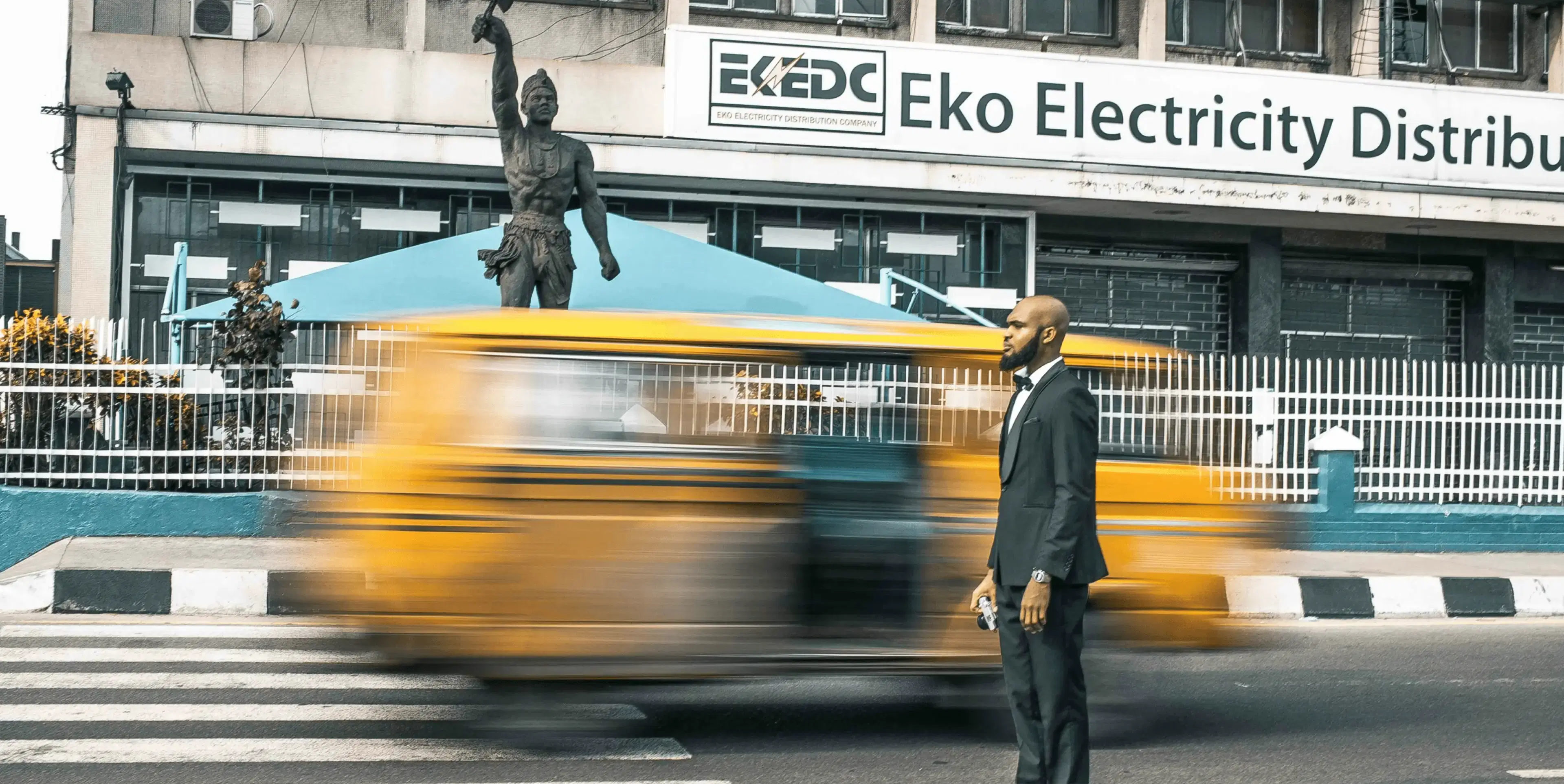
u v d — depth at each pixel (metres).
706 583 5.70
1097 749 6.14
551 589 5.57
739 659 5.69
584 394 5.72
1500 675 8.10
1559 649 9.11
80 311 17.72
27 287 45.12
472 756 5.75
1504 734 6.56
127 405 11.12
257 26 18.59
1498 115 20.78
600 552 5.62
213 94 18.19
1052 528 4.60
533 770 5.55
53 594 9.23
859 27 20.42
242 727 6.19
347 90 18.45
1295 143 20.19
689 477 5.73
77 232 17.70
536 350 5.70
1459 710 7.09
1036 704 4.78
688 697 7.06
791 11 20.28
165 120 17.91
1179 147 19.84
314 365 11.32
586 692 5.80
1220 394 12.52
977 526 5.96
